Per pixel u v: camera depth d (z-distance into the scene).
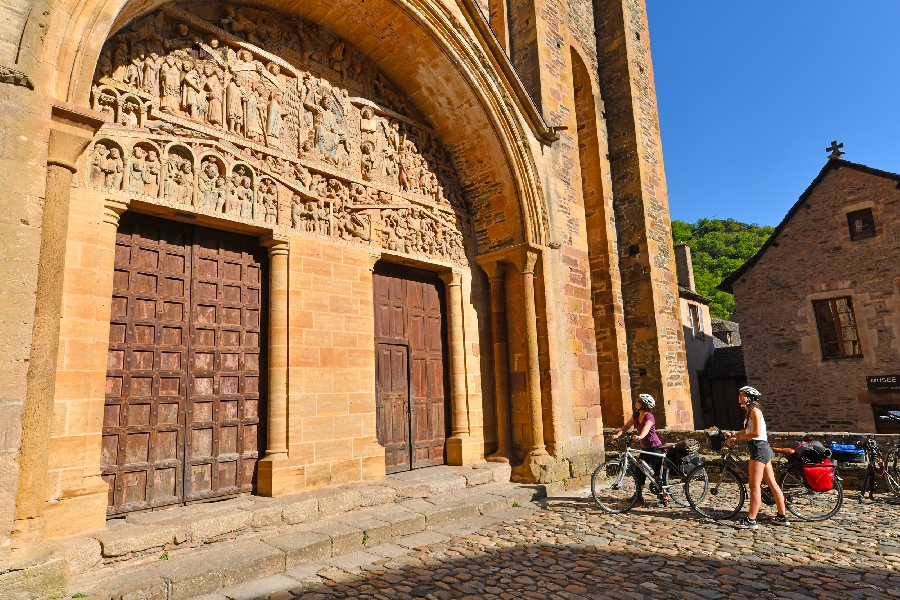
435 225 10.16
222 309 7.23
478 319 10.63
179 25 7.07
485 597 4.65
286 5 8.34
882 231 17.22
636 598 4.53
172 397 6.56
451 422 10.06
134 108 6.47
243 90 7.65
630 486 9.52
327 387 7.80
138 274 6.50
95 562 4.95
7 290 4.08
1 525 3.86
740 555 5.58
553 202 10.73
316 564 5.65
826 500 8.07
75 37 4.79
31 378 4.23
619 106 15.54
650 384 13.95
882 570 5.04
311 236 8.00
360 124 9.24
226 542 5.82
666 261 15.19
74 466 5.39
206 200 6.93
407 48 9.37
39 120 4.42
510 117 10.02
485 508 7.80
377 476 8.22
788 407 18.34
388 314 9.45
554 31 11.85
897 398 16.38
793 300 18.72
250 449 7.24
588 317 11.10
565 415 9.92
